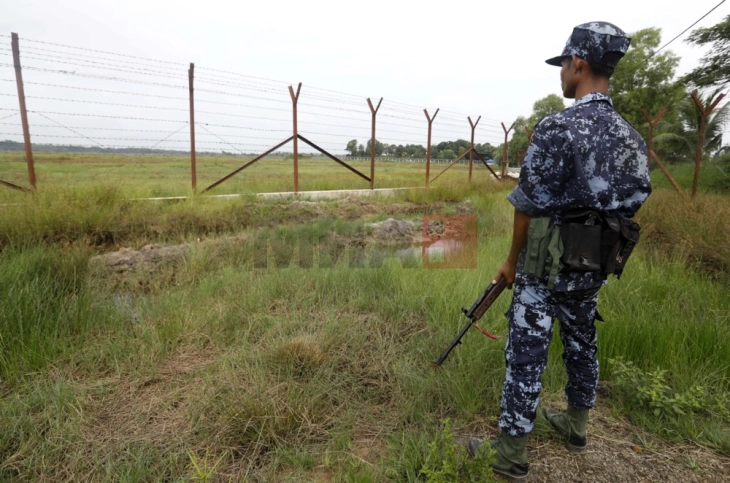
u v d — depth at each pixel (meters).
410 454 1.97
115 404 2.37
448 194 11.07
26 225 5.10
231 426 2.14
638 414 2.31
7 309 3.06
